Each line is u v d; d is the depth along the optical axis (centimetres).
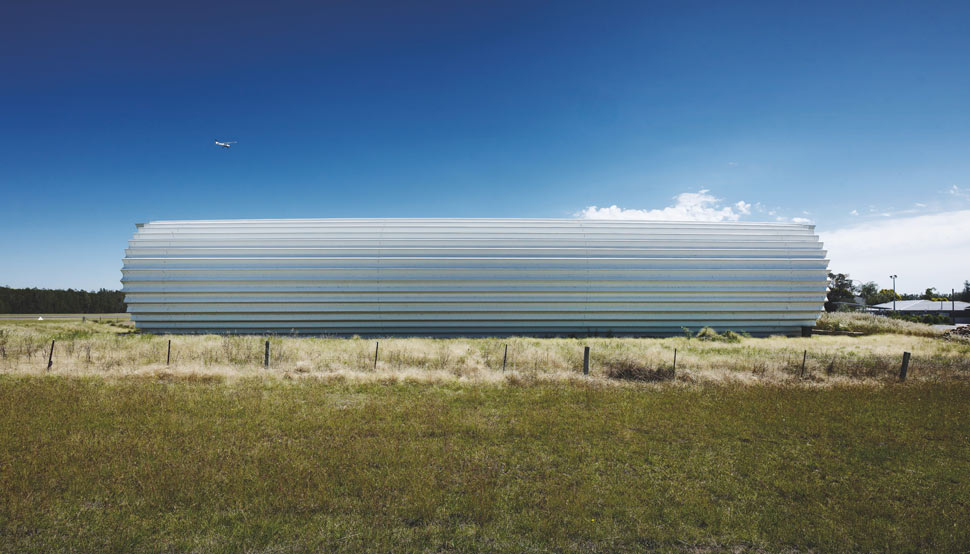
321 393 1063
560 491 568
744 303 2573
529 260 2459
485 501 530
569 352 1744
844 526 504
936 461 706
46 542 447
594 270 2470
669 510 527
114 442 695
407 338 2236
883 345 2142
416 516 501
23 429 749
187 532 466
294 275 2388
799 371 1384
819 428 842
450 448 705
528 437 771
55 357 1448
